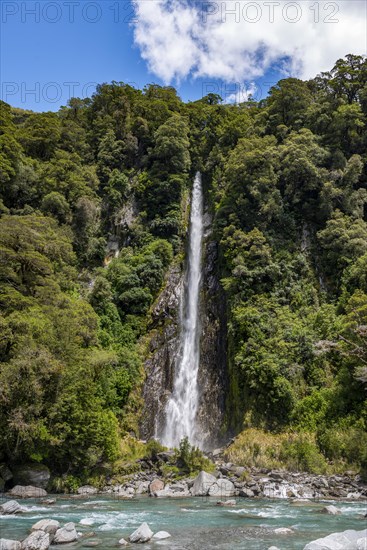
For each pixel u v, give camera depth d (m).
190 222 56.38
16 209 47.00
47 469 25.31
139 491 25.39
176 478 27.08
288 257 43.47
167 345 44.12
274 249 44.12
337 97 54.41
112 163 60.03
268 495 23.39
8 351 26.31
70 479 25.44
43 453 25.06
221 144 62.59
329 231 43.66
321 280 43.16
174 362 43.66
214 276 48.41
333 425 30.62
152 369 42.00
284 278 41.81
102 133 62.91
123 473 28.28
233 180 49.53
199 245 53.88
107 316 42.44
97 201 54.56
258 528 15.30
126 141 62.09
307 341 35.94
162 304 46.19
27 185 48.97
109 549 12.25
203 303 47.50
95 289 43.00
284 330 36.88
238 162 49.31
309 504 20.67
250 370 35.22
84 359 28.66
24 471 24.75
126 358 40.09
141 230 52.94
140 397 39.62
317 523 16.14
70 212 48.94
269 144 52.47
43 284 34.38
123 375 38.84
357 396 31.66
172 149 57.69
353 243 41.34
